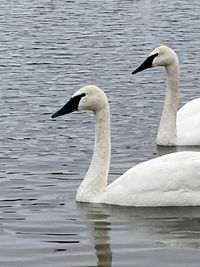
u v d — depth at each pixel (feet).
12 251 47.91
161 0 170.81
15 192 58.29
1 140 72.08
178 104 79.61
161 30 133.18
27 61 109.40
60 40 124.77
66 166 64.54
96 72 101.81
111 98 87.92
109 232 50.96
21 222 52.54
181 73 100.83
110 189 56.80
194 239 49.67
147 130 75.97
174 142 72.13
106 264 45.93
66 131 75.25
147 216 53.93
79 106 58.34
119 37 126.82
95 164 57.47
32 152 68.44
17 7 161.68
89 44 121.19
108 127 57.98
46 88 93.30
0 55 113.60
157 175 55.93
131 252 47.67
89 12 154.40
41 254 47.42
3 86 94.32
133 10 156.87
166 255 47.11
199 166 55.93
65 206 55.72
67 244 48.98
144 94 89.86
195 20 143.64
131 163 66.13
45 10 157.48
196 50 115.96
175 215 54.19
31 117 80.28
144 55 112.47
